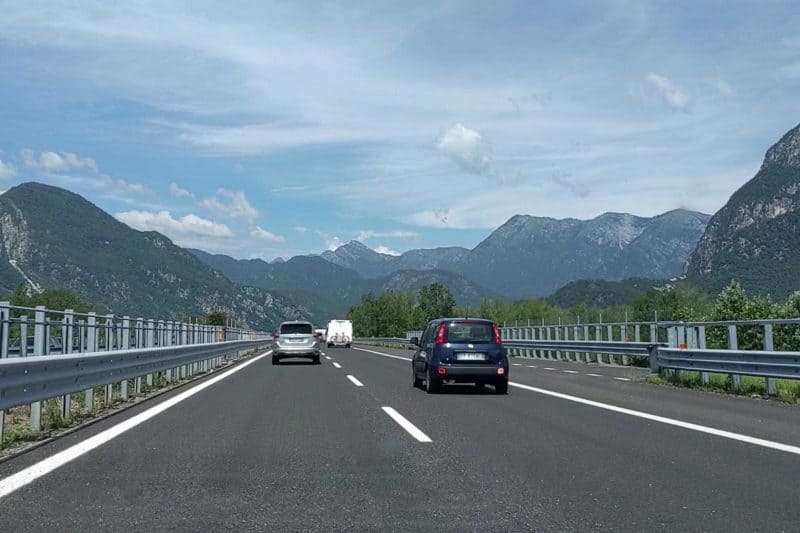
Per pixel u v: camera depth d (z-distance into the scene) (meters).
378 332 158.38
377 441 9.34
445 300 152.50
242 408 13.04
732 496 6.35
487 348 15.83
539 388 17.39
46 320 11.83
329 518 5.66
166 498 6.30
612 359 29.17
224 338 36.38
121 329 15.92
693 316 40.75
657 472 7.37
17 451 8.53
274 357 29.78
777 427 10.55
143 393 16.05
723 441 9.29
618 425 10.79
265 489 6.65
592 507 5.98
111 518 5.65
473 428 10.49
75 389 10.73
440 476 7.20
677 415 11.99
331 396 15.33
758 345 36.53
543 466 7.69
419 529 5.36
